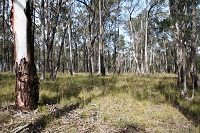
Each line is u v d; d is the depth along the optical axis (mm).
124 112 5738
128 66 74000
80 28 32500
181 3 8359
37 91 5445
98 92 8133
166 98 7727
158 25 8797
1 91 7230
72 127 4445
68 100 6648
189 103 7145
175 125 5062
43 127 4309
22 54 5145
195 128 4820
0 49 30844
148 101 7062
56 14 14117
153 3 23891
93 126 4582
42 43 12445
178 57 11398
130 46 53156
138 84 11375
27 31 5211
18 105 5137
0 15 21672
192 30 8461
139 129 4617
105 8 24625
